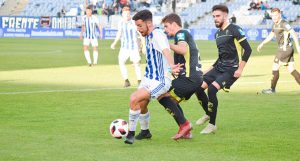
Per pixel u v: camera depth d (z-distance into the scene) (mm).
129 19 38656
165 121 24047
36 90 34938
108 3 117812
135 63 39469
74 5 124562
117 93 33844
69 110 26938
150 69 19422
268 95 33281
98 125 22922
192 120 24656
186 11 116625
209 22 114312
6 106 28078
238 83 39906
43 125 22875
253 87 37500
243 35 22797
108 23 114312
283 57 34125
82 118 24656
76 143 19391
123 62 38094
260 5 110250
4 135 20703
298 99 31516
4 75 45156
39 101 30031
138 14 19078
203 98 23250
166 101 19922
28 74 46031
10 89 35375
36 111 26547
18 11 128000
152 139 20328
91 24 55219
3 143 19266
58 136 20594
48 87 36688
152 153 17922
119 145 19141
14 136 20531
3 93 33281
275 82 34156
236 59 22969
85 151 18125
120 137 19109
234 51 22922
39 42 98125
